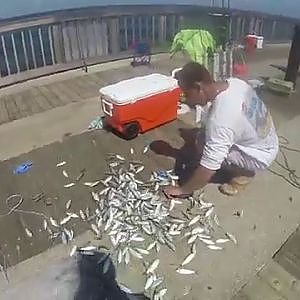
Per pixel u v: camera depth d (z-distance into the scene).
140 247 3.18
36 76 6.43
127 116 4.45
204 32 5.16
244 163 3.43
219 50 5.18
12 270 3.02
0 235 3.37
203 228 3.34
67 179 4.04
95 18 6.59
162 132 4.79
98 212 3.55
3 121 5.23
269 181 3.87
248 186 3.80
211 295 2.78
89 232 3.36
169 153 4.40
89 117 5.25
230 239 3.23
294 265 2.98
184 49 5.12
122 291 2.60
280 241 3.19
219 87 2.97
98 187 3.90
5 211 3.63
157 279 2.88
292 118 4.95
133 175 4.04
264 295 2.76
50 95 5.92
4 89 6.15
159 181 3.91
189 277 2.92
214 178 3.90
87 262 2.83
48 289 2.56
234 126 2.96
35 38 7.04
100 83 6.25
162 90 4.59
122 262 3.04
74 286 2.54
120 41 7.23
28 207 3.67
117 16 6.80
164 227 3.35
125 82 4.71
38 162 4.32
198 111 4.77
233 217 3.46
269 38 7.63
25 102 5.73
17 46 7.02
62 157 4.40
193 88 2.98
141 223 3.38
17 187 3.94
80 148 4.55
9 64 6.56
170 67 6.70
